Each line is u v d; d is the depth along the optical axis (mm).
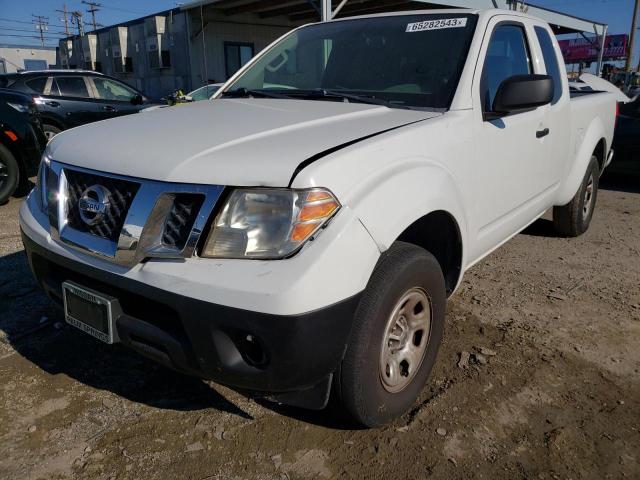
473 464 2148
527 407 2498
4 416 2395
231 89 3537
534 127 3299
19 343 3018
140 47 21859
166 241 1910
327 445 2246
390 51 3094
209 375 1932
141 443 2244
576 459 2178
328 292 1782
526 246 4828
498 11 3205
